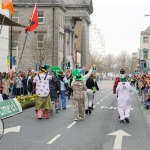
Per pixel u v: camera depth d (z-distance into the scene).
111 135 13.22
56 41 65.38
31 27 26.27
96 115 19.70
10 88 26.09
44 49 61.72
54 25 65.44
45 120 17.25
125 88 16.83
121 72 16.78
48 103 17.88
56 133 13.51
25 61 63.31
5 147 10.88
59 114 19.94
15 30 63.50
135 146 11.25
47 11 65.38
